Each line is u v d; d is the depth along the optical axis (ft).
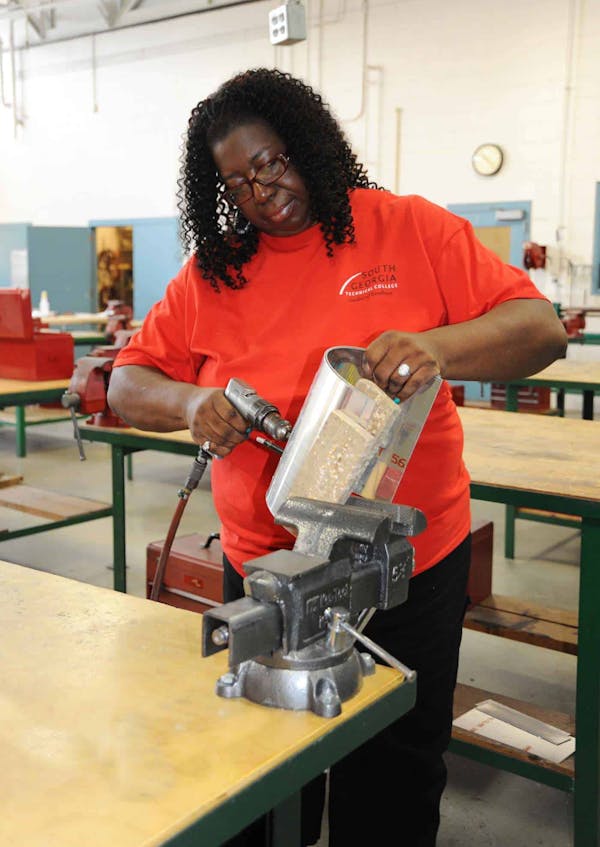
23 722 2.74
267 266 4.31
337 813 4.67
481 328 3.81
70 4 31.09
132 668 3.12
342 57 26.05
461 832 6.44
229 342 4.37
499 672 8.87
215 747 2.58
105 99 32.01
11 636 3.41
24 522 13.98
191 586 8.14
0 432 21.67
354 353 3.37
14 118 34.55
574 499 5.47
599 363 14.07
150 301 32.30
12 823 2.23
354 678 2.89
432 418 4.16
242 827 2.40
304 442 3.13
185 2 28.81
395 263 4.15
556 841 6.34
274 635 2.71
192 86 29.66
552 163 23.32
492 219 24.38
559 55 22.72
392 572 3.01
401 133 25.43
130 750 2.57
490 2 23.48
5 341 10.92
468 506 4.65
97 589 3.93
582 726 5.61
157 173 31.22
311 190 4.05
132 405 4.41
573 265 23.44
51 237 31.48
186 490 4.22
